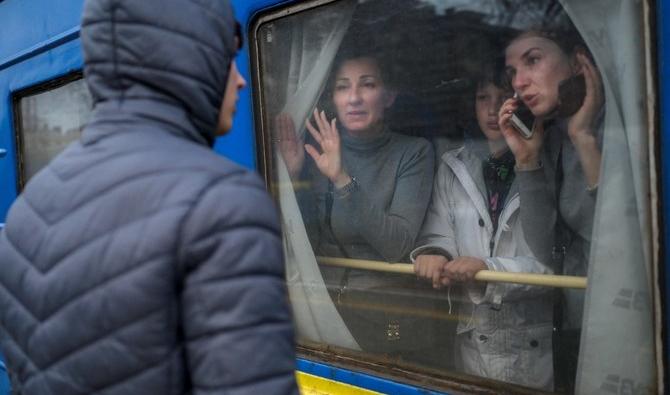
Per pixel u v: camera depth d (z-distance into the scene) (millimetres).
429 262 1531
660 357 1170
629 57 1172
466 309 1478
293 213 1793
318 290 1774
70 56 2439
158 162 820
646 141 1159
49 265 838
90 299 794
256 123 1820
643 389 1202
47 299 833
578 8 1236
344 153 1656
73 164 882
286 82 1752
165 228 771
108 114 889
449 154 1466
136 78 877
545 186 1317
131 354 777
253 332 761
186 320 779
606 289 1241
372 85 1582
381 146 1586
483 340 1446
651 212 1160
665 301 1152
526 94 1322
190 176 800
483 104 1393
